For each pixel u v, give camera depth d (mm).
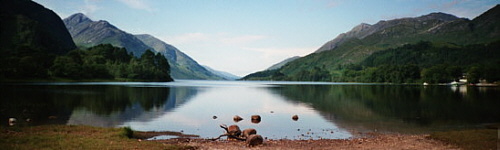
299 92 133375
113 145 24359
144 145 25156
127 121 45219
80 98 79625
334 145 28500
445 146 26734
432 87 193375
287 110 62781
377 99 91562
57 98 77562
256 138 28109
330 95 111750
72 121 43812
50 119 45156
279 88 182625
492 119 49469
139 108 62219
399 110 62125
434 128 41062
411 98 94875
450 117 51750
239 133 32844
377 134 36656
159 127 40688
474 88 174375
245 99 92750
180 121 46375
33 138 25422
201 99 90250
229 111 60812
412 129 40250
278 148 26891
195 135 35250
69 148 22500
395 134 36656
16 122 41406
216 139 31719
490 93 121750
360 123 45406
